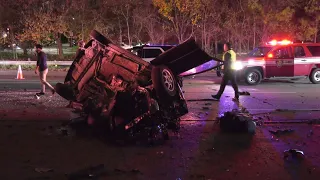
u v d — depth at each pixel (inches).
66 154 255.1
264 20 1016.9
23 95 519.2
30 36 1101.7
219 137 303.0
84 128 323.6
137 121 278.7
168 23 1101.7
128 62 300.7
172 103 279.7
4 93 538.0
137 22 1083.9
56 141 286.8
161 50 633.6
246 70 668.7
